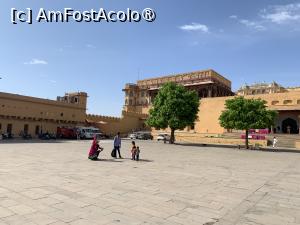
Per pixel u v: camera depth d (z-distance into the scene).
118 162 16.09
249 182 11.16
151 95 75.75
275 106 47.75
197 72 67.12
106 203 7.30
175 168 14.38
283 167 16.45
